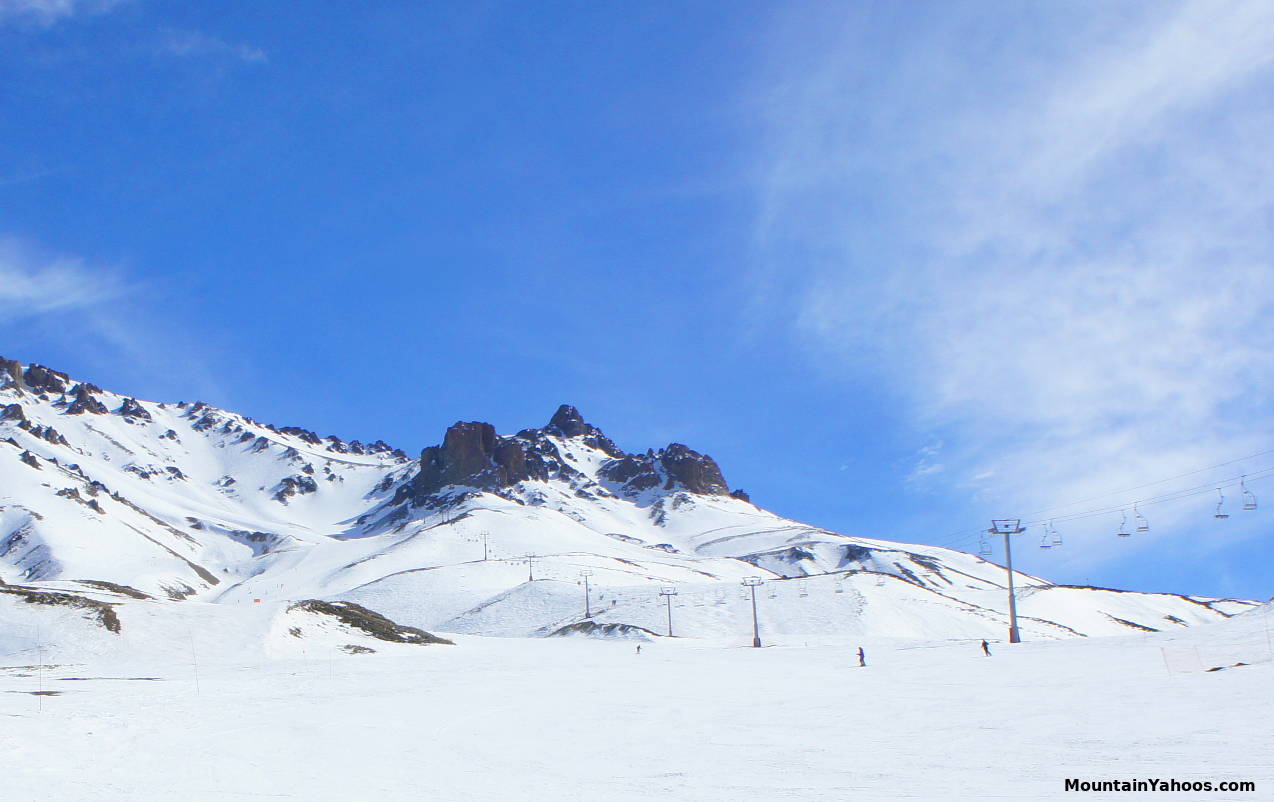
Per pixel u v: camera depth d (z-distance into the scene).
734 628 119.06
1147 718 26.20
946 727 27.50
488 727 31.27
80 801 19.86
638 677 51.81
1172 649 50.88
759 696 39.91
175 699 40.91
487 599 162.00
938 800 17.86
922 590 140.38
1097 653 53.78
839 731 28.03
